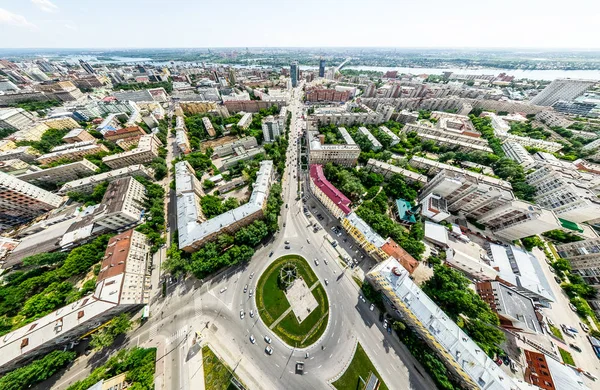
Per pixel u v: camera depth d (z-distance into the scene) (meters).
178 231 96.44
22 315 75.06
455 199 112.31
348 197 124.12
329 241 103.69
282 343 73.44
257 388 65.25
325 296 84.56
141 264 89.12
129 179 118.62
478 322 71.88
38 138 175.25
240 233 95.81
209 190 133.00
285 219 113.62
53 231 103.81
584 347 71.88
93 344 66.62
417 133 178.88
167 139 188.25
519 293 78.06
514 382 58.56
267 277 89.75
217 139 187.62
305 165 150.38
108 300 71.94
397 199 118.38
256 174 128.00
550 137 179.38
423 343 71.50
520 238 98.12
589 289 81.56
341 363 69.75
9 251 97.00
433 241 99.88
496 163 139.12
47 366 62.62
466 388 63.16
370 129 187.12
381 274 76.75
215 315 79.56
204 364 69.06
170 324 77.50
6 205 105.44
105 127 186.38
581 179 112.31
